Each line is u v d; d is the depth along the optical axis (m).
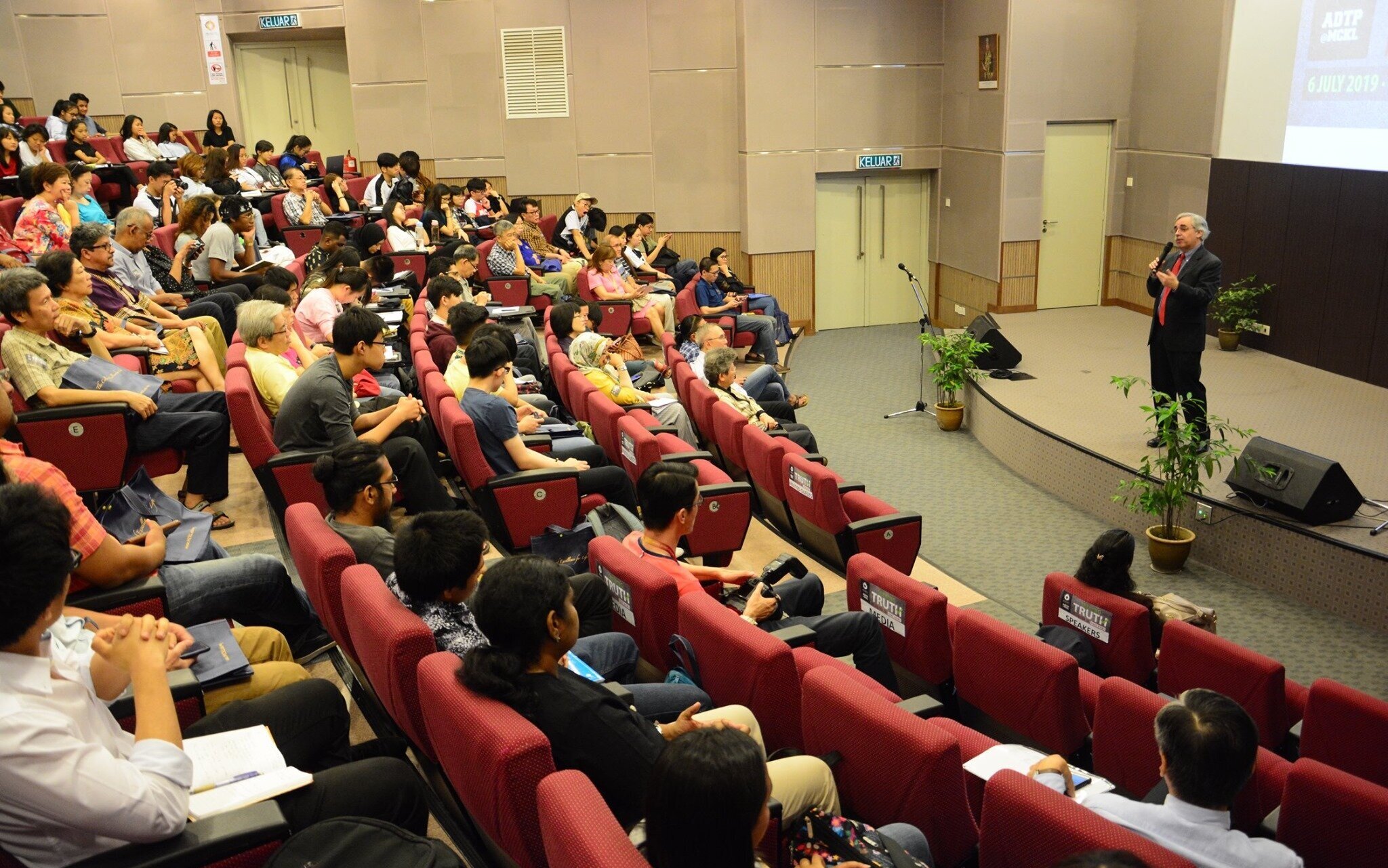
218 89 14.67
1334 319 8.76
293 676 2.93
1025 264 12.02
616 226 11.77
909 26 12.68
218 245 7.68
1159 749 2.53
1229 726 2.41
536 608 2.31
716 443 6.49
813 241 13.12
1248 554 6.13
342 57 15.23
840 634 3.85
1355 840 2.61
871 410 9.86
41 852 1.79
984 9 11.73
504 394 5.88
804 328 13.39
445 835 2.78
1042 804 2.17
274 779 2.22
